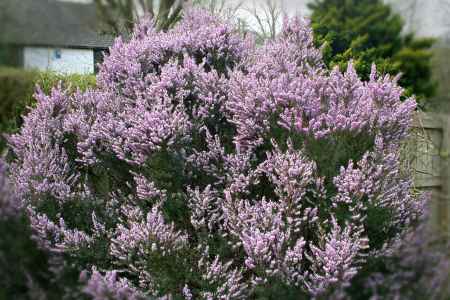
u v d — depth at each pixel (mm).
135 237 2168
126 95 2785
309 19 2824
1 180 1873
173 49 2838
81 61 3906
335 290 1924
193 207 2324
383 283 1817
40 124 2676
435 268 1688
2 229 1811
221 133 2580
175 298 2258
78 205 2568
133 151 2434
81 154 2816
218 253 2330
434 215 1755
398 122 2244
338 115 2117
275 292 2084
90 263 2379
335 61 2701
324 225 2201
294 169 2072
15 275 1772
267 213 2125
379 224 2168
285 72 2537
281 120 2234
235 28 3232
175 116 2281
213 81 2518
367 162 2154
